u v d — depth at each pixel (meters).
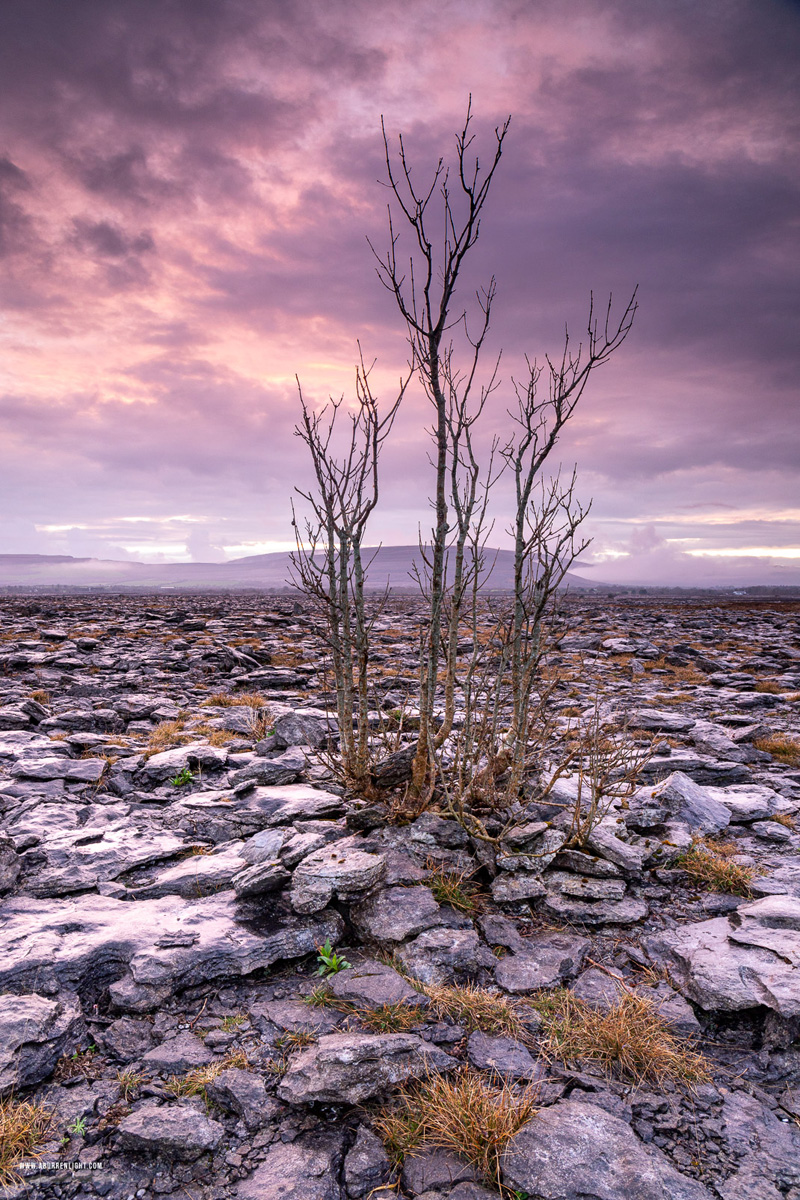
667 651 24.58
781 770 10.00
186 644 23.80
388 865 5.41
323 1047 3.59
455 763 6.27
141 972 4.23
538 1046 3.88
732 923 5.06
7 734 10.34
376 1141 3.22
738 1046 3.95
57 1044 3.73
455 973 4.45
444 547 5.38
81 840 6.39
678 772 8.11
